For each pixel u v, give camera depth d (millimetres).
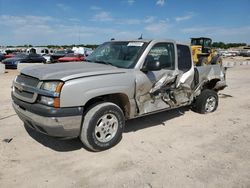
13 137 4758
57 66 4633
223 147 4598
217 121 6129
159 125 5711
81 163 3891
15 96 4391
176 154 4270
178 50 5699
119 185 3338
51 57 29109
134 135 5066
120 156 4148
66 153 4207
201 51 19750
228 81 13969
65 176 3523
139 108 4828
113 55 5238
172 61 5480
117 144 4598
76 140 4727
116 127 4441
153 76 4961
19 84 4270
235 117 6520
